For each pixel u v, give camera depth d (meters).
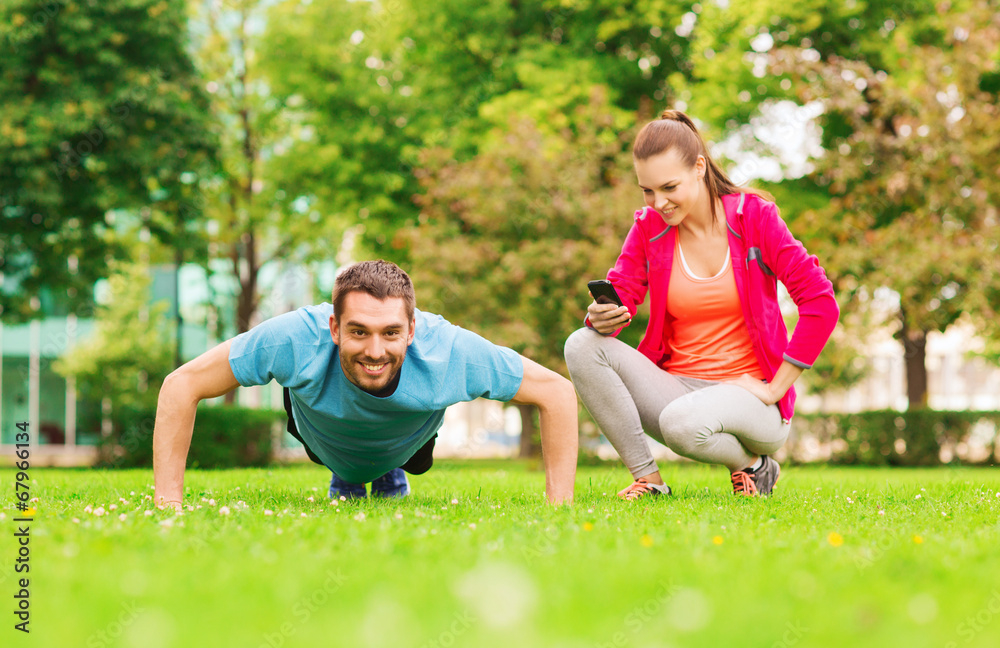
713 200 3.97
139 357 17.03
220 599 1.66
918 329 13.30
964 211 12.41
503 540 2.34
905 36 13.49
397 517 2.86
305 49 15.83
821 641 1.44
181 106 13.52
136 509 3.19
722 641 1.43
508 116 13.05
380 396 3.25
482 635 1.42
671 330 4.25
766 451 4.19
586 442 12.51
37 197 12.45
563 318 11.54
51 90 12.80
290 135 17.25
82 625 1.49
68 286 13.80
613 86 15.31
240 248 18.19
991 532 2.65
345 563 2.02
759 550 2.24
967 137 12.43
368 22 16.16
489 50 15.82
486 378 3.43
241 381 3.33
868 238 12.54
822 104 12.58
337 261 18.45
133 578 1.81
